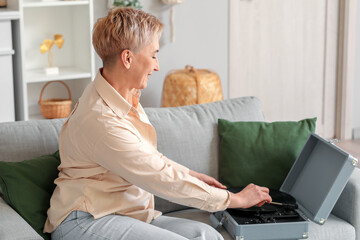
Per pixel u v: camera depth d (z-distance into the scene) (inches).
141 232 68.9
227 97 173.0
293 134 93.2
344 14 179.8
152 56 71.7
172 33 159.3
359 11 180.9
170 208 90.3
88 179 72.0
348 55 182.1
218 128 94.8
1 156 80.4
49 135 84.1
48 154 82.7
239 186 90.4
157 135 89.9
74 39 151.5
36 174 77.2
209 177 85.2
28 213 74.3
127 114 74.3
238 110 98.4
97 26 71.0
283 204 81.5
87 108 70.8
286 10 173.6
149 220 75.7
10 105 133.4
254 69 174.2
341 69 184.5
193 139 92.4
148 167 69.3
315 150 88.4
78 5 145.3
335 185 78.6
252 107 100.0
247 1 168.1
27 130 83.4
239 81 173.2
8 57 131.2
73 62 154.2
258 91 176.6
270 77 176.9
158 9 157.6
